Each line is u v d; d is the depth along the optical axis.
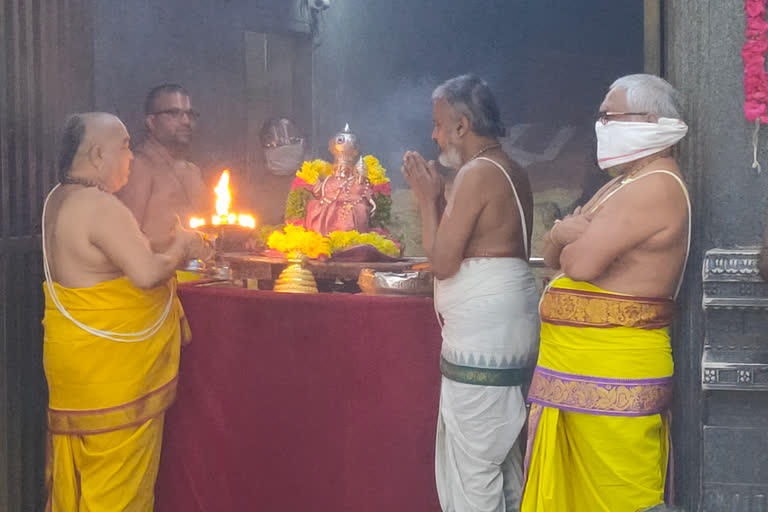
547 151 11.60
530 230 3.01
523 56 11.90
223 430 3.26
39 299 3.56
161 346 3.11
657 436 2.73
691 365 2.86
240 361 3.21
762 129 2.73
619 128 2.66
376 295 3.20
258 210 8.12
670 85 2.71
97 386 3.00
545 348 2.75
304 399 3.16
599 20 11.84
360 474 3.13
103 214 2.97
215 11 7.68
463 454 2.91
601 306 2.64
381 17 11.09
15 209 3.38
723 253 2.72
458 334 2.89
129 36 6.59
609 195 2.64
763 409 2.77
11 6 3.35
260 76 8.62
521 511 2.78
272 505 3.22
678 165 2.81
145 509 3.15
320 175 4.68
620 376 2.63
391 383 3.08
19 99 3.41
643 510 2.64
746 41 2.71
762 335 2.74
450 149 2.96
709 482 2.80
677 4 2.81
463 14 11.70
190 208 4.41
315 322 3.12
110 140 3.04
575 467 2.77
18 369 3.41
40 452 3.59
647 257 2.62
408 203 9.89
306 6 8.96
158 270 2.98
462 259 2.90
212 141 7.73
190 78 7.41
